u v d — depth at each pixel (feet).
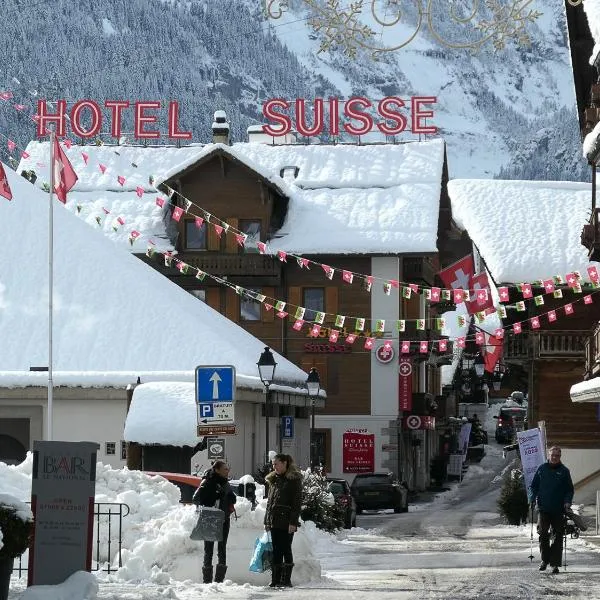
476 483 349.82
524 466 135.54
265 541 93.66
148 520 102.32
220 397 113.91
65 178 184.75
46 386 199.93
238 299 294.05
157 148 328.29
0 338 210.38
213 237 295.28
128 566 90.07
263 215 294.25
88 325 213.46
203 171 295.89
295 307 293.43
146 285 222.69
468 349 420.36
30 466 109.81
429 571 102.53
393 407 288.71
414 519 217.97
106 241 233.96
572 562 111.65
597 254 188.14
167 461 183.11
